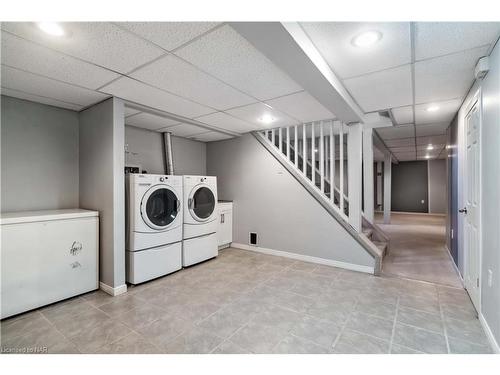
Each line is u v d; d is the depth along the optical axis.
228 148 4.57
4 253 2.07
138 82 2.19
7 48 1.63
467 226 2.54
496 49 1.63
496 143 1.65
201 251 3.58
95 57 1.76
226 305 2.34
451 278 3.00
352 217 3.34
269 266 3.46
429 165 9.63
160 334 1.88
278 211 3.95
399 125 3.83
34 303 2.21
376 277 3.04
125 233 2.83
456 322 2.02
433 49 1.71
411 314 2.15
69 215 2.45
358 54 1.79
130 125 3.66
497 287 1.62
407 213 9.92
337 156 6.43
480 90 1.99
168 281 2.93
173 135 4.33
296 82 2.10
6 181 2.51
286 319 2.09
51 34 1.48
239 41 1.58
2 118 2.48
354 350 1.69
